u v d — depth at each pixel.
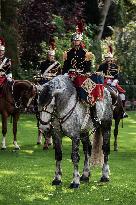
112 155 18.56
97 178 14.19
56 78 12.63
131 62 44.00
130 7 52.81
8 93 18.83
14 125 19.14
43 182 13.46
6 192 12.33
